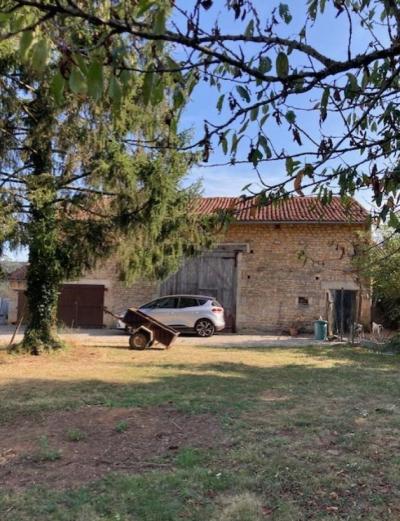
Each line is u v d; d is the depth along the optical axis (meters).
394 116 2.39
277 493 4.29
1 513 3.90
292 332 20.03
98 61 1.42
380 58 1.87
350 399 7.78
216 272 21.56
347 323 20.25
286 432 5.97
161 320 19.47
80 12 1.39
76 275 12.66
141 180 11.37
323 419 6.52
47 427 6.20
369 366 11.52
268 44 1.82
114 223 11.82
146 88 1.60
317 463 4.97
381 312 20.64
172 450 5.37
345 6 1.97
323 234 20.61
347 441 5.64
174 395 7.90
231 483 4.46
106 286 22.08
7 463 5.02
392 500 4.18
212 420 6.45
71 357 12.37
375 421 6.47
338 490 4.36
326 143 2.32
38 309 12.80
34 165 11.89
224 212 2.94
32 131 11.08
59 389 8.44
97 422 6.40
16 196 11.27
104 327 22.00
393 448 5.43
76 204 11.76
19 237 11.22
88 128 11.08
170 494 4.24
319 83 1.96
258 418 6.58
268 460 5.02
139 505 4.03
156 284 21.86
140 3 1.43
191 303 19.70
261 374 10.22
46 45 1.39
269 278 21.08
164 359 12.45
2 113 10.62
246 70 1.81
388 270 11.50
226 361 12.19
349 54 1.92
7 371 10.29
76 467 4.90
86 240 11.98
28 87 10.51
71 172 11.62
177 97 1.93
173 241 12.98
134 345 14.44
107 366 11.16
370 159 2.46
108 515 3.86
